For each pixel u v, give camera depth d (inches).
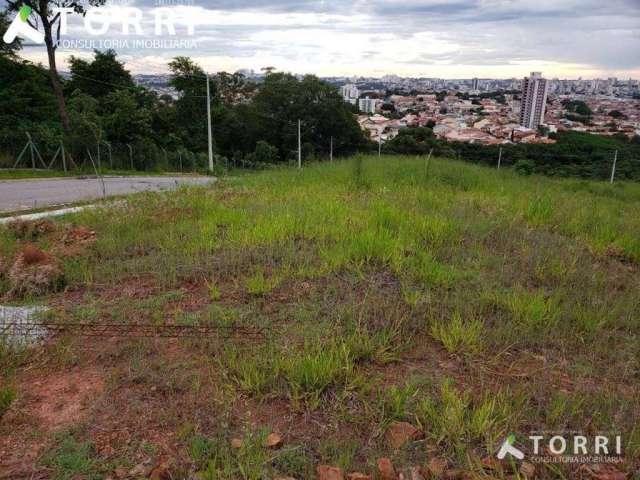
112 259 207.8
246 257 198.7
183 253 207.6
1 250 218.1
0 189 573.3
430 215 257.6
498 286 174.4
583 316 151.2
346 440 100.3
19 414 108.3
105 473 92.3
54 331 144.3
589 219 276.7
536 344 138.6
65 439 100.3
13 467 93.7
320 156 1854.1
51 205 396.5
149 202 314.7
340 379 119.0
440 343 138.4
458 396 111.9
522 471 92.9
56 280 178.5
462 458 95.5
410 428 102.2
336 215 258.1
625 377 124.3
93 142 976.9
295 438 101.6
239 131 1886.1
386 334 138.9
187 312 154.9
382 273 185.3
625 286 184.5
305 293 168.1
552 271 189.3
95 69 1512.1
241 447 96.1
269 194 342.0
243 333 140.6
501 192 380.8
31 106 1232.2
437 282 175.2
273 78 1909.4
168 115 1722.4
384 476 89.7
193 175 1072.8
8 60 1201.4
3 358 130.5
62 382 121.4
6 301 170.2
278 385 116.0
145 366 125.1
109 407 110.9
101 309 158.6
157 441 100.4
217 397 112.9
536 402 113.3
